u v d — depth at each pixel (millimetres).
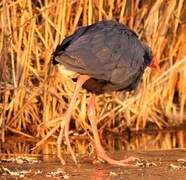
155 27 14469
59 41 13445
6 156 12055
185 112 15234
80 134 13633
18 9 13477
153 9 14406
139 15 14406
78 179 9930
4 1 12562
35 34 13617
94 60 10531
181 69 14859
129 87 11250
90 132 13562
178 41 14836
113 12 14234
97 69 10570
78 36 10852
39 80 13609
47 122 13398
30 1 13422
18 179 9898
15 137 13492
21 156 11961
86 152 12680
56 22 13469
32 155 12125
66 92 13641
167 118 14930
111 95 14281
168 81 14781
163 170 10594
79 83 10734
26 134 13523
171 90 14836
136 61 10914
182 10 14953
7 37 12891
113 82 10867
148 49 11367
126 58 10789
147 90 14516
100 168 10773
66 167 10844
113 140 14109
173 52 14766
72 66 10445
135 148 13375
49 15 13500
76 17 13641
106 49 10664
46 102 13469
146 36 14430
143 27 14430
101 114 14141
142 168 10773
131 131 14430
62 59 10430
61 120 12758
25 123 13734
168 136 14383
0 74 12805
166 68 14781
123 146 13680
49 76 13516
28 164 11102
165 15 14555
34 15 13328
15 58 13562
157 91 14664
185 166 10930
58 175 10211
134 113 14555
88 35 10773
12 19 13398
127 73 10844
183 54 14883
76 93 10812
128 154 12148
